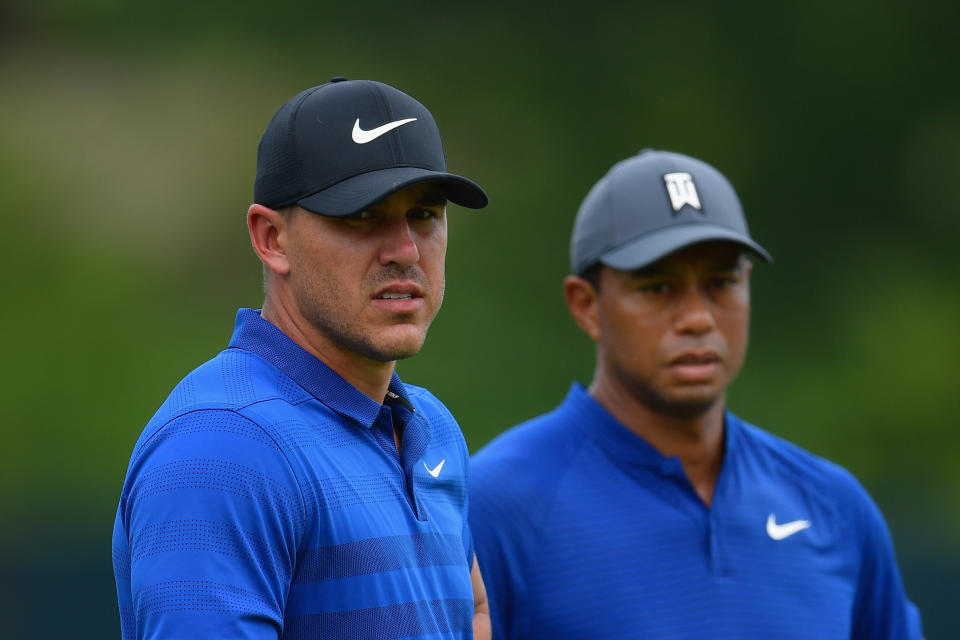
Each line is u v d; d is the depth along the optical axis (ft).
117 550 28.17
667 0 225.76
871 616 46.52
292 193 29.07
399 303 29.01
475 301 209.36
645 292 43.83
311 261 29.01
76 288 234.79
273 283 30.35
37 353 228.43
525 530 42.14
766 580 43.34
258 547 26.02
